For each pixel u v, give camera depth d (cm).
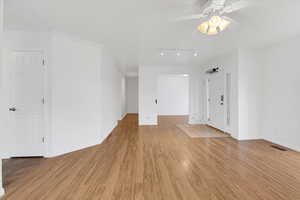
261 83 436
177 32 315
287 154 328
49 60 312
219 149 360
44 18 260
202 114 675
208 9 213
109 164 283
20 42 309
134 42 374
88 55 377
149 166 275
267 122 423
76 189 208
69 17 257
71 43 344
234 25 283
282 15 248
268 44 392
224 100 505
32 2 215
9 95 308
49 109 314
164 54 481
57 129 323
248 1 210
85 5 222
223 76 505
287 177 236
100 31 311
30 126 313
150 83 664
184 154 331
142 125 655
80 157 315
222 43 383
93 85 388
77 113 357
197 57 521
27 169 264
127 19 262
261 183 220
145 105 664
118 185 217
